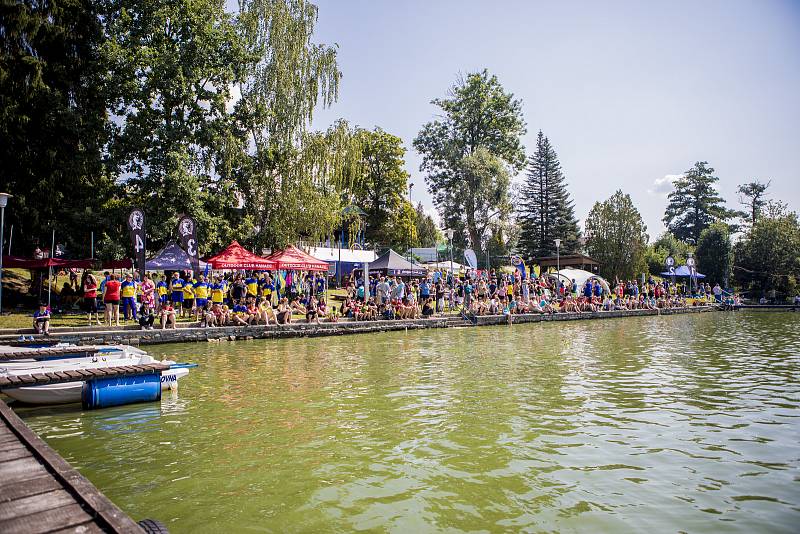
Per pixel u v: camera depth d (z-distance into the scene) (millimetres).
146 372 10609
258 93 33406
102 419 9422
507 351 18688
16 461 5184
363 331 24969
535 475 6641
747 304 48719
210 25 30391
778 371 14375
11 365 10711
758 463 7055
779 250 51469
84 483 4387
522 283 34969
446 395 11250
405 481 6465
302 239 35656
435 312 31547
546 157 67000
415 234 59406
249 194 33062
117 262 26500
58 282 30641
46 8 26469
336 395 11266
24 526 3625
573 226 65750
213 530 5211
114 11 29172
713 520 5387
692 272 53469
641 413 9719
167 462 7207
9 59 24594
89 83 28438
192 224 21281
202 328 20531
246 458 7344
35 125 25500
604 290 42031
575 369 14734
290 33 33906
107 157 28422
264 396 11180
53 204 26078
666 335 24812
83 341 17375
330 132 35031
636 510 5617
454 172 61031
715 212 87750
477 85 61406
